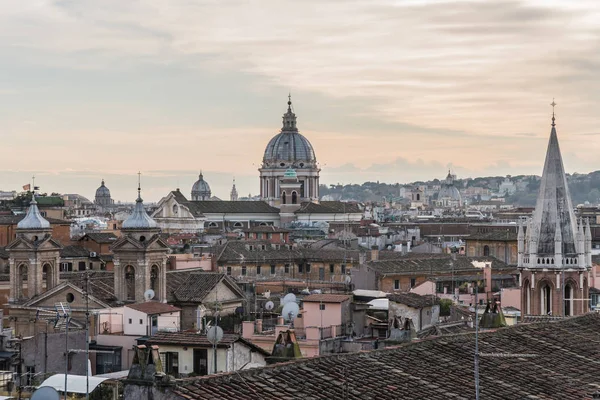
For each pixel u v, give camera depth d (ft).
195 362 333.62
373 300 529.45
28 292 607.78
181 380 183.93
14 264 609.01
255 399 185.26
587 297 595.47
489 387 217.97
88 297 545.44
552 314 543.39
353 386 201.98
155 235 595.47
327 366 209.36
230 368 332.60
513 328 266.98
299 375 201.46
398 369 216.54
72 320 502.79
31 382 367.66
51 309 568.00
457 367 225.97
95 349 447.42
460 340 246.68
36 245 608.19
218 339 304.71
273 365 202.80
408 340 251.39
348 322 467.93
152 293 563.89
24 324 581.94
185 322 526.16
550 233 592.60
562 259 588.91
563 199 597.11
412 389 206.90
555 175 597.52
